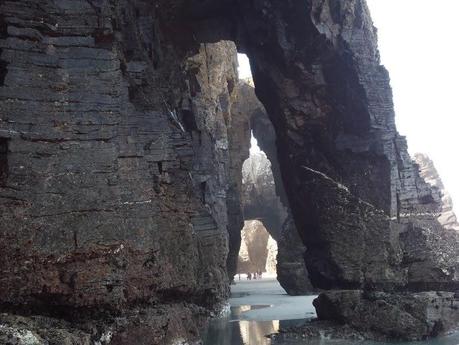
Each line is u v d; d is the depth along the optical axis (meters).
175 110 24.53
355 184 22.47
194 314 17.12
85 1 14.27
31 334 10.60
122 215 13.59
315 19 22.59
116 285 12.98
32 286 12.04
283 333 19.89
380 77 22.98
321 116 23.83
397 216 21.84
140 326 13.20
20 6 13.40
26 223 12.26
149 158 16.05
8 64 12.91
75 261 12.61
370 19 24.12
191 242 17.06
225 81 41.22
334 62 23.25
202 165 28.30
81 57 13.88
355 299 19.92
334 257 21.75
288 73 23.83
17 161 12.52
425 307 18.75
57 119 13.21
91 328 12.27
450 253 21.53
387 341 18.34
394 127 22.80
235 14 24.94
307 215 23.80
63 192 12.85
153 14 22.55
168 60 24.12
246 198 60.47
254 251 83.81
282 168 25.50
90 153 13.44
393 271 20.84
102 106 13.88
